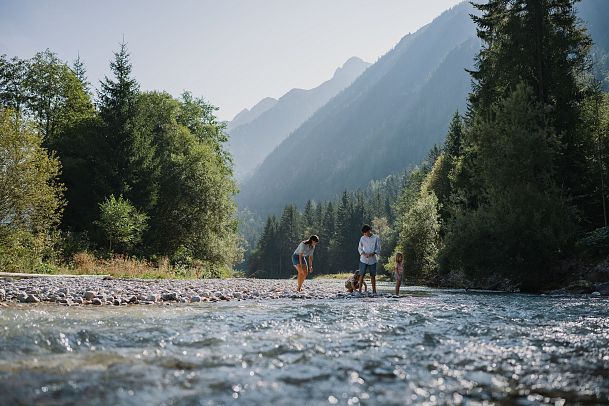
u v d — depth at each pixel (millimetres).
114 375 3400
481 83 28625
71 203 32625
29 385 3100
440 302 10812
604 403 2875
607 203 23047
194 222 36219
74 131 36375
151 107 39312
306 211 147000
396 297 12961
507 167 19391
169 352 4270
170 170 36688
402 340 4992
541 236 17453
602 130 23828
